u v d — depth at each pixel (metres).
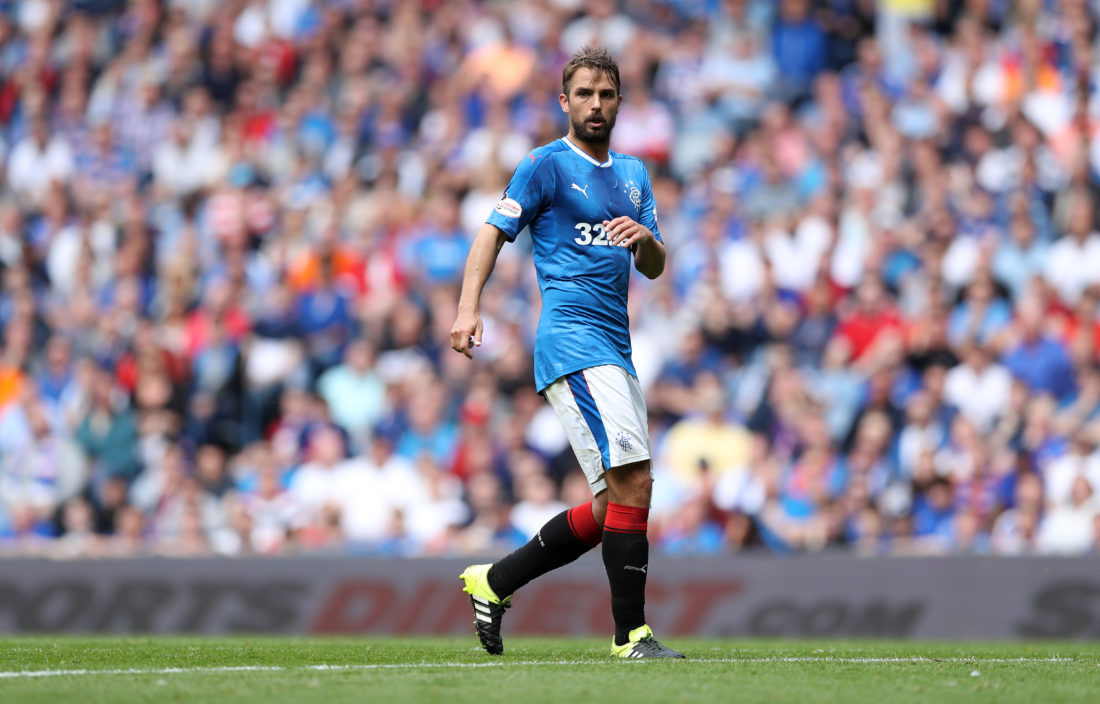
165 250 44.53
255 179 45.75
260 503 36.53
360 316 41.22
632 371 14.02
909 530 34.53
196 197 45.94
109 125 48.41
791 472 35.44
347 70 47.81
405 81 47.25
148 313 43.34
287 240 43.41
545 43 47.59
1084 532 34.50
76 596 29.06
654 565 28.08
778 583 27.69
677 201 42.62
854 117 44.12
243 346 40.69
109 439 38.81
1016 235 40.53
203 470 37.25
